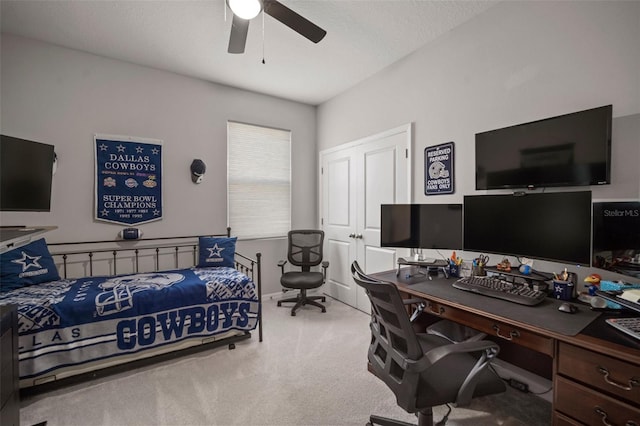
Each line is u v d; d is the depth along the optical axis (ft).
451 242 6.75
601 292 4.46
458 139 7.57
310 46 8.43
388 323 4.07
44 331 5.93
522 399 5.86
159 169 9.85
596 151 5.03
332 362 7.25
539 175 5.77
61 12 6.91
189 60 9.23
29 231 5.33
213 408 5.58
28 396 5.85
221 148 11.07
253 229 11.96
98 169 8.93
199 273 8.93
